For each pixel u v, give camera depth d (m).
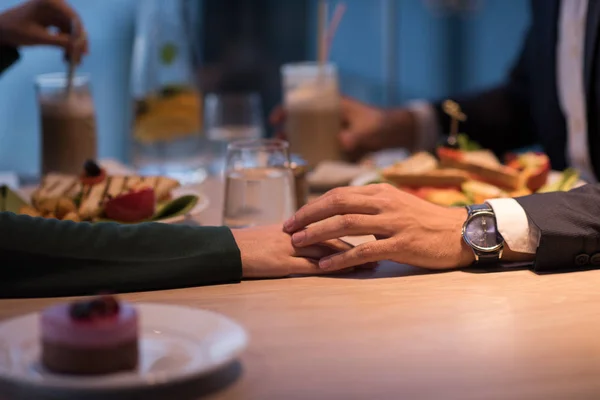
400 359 0.95
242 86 3.25
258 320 1.05
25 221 1.15
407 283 1.16
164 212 1.38
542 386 0.90
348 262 1.19
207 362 0.87
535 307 1.08
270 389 0.90
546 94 2.00
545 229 1.20
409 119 2.18
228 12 3.18
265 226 1.24
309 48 3.37
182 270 1.15
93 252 1.14
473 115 2.23
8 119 3.21
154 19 1.93
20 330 0.93
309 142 1.96
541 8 2.01
